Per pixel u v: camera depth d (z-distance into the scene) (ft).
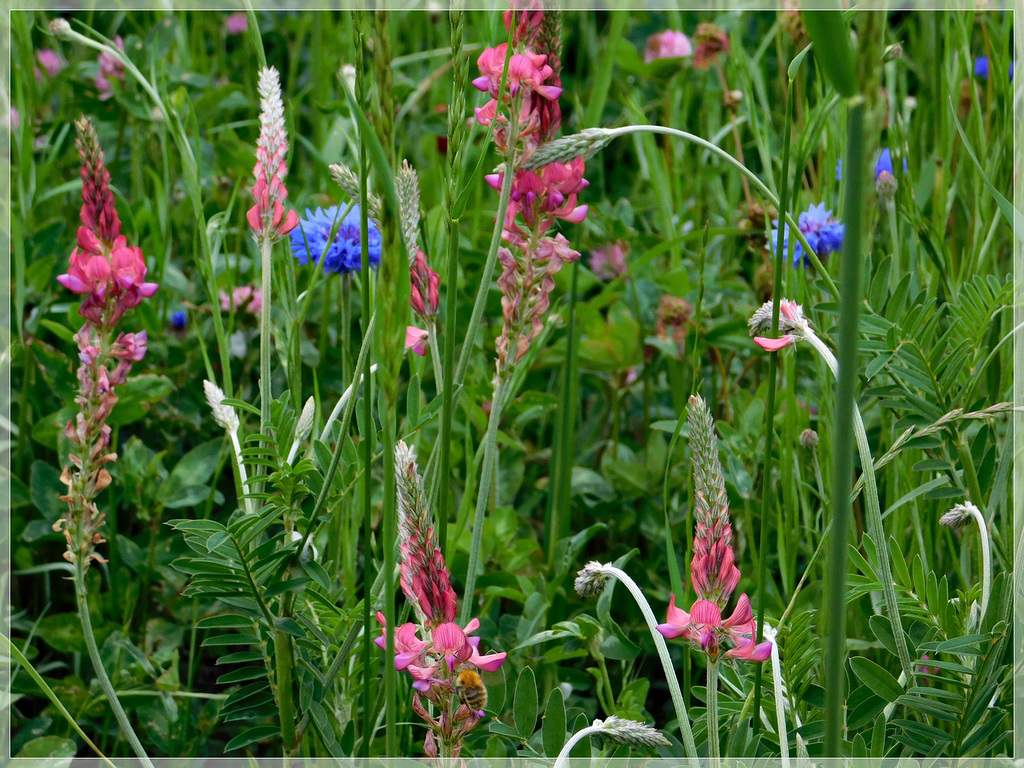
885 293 4.43
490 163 8.05
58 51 9.48
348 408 3.66
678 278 7.11
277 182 3.80
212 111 8.37
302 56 11.66
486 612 5.46
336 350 7.16
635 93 9.64
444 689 2.94
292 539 3.74
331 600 4.55
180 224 7.89
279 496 3.67
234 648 6.09
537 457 6.98
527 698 3.54
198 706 5.49
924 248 5.41
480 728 4.00
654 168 7.72
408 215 3.70
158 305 7.50
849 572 4.45
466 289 7.66
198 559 3.54
